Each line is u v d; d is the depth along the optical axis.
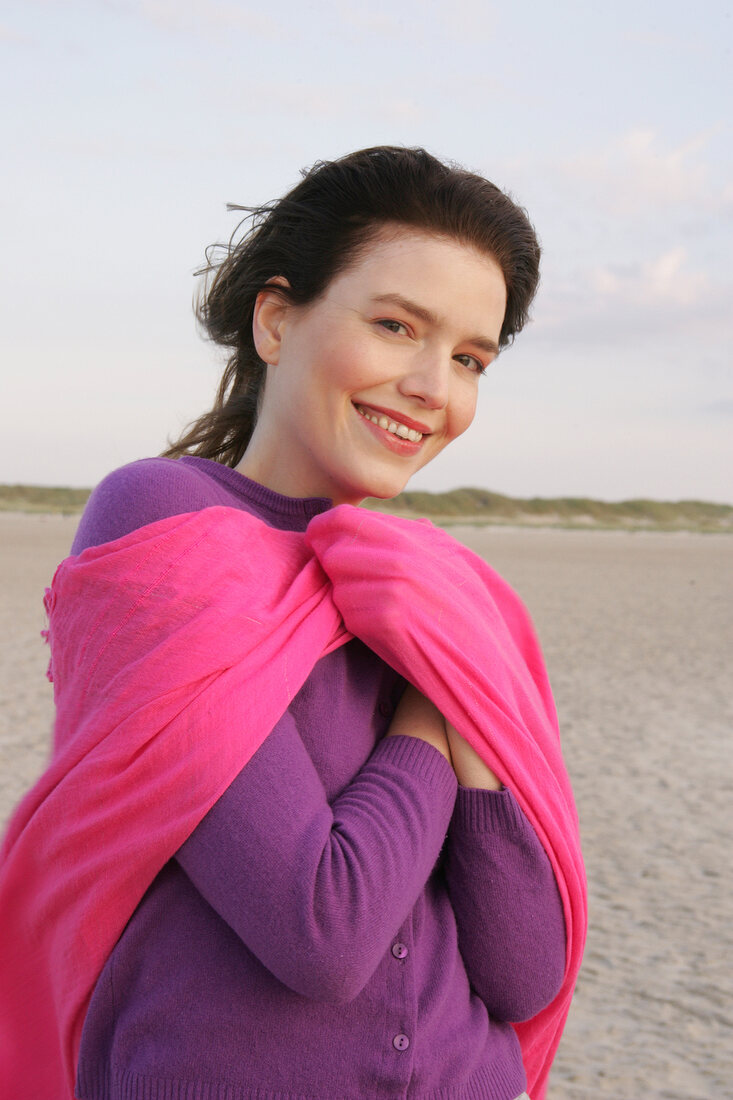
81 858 1.19
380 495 1.47
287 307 1.47
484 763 1.31
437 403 1.41
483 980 1.32
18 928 1.27
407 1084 1.16
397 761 1.28
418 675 1.28
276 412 1.49
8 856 1.26
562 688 11.73
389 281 1.38
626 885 5.75
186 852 1.15
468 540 61.31
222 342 1.64
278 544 1.35
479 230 1.41
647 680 12.36
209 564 1.24
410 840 1.18
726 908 5.44
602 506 127.19
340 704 1.30
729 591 27.39
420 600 1.30
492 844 1.28
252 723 1.17
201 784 1.14
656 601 23.39
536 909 1.30
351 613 1.30
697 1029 4.24
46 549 35.41
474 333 1.43
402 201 1.38
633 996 4.51
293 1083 1.14
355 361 1.39
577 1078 3.84
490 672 1.34
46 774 1.23
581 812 7.05
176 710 1.16
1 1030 1.29
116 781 1.16
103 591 1.22
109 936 1.19
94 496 1.36
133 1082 1.15
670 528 120.75
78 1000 1.21
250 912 1.10
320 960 1.08
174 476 1.34
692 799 7.39
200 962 1.17
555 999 1.42
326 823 1.14
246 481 1.46
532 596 23.59
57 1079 1.29
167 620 1.20
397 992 1.20
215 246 1.62
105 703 1.19
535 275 1.54
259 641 1.22
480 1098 1.23
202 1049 1.15
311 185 1.45
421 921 1.28
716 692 11.66
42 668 11.70
